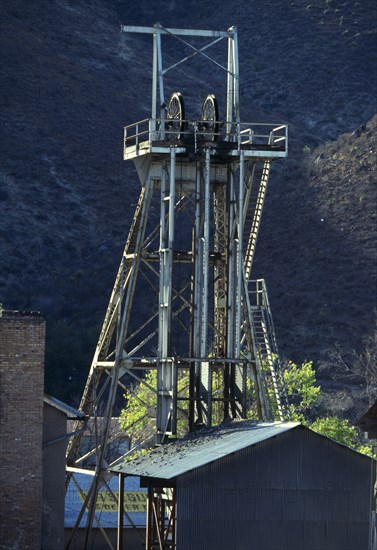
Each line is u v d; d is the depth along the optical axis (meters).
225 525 83.62
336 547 84.38
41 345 87.81
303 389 143.50
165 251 102.00
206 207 100.88
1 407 87.06
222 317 104.94
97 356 108.62
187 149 101.06
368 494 85.00
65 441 94.31
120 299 106.31
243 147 102.31
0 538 85.94
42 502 92.69
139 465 90.94
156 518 95.69
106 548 114.50
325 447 85.25
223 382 102.31
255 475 84.31
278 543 84.00
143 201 104.00
